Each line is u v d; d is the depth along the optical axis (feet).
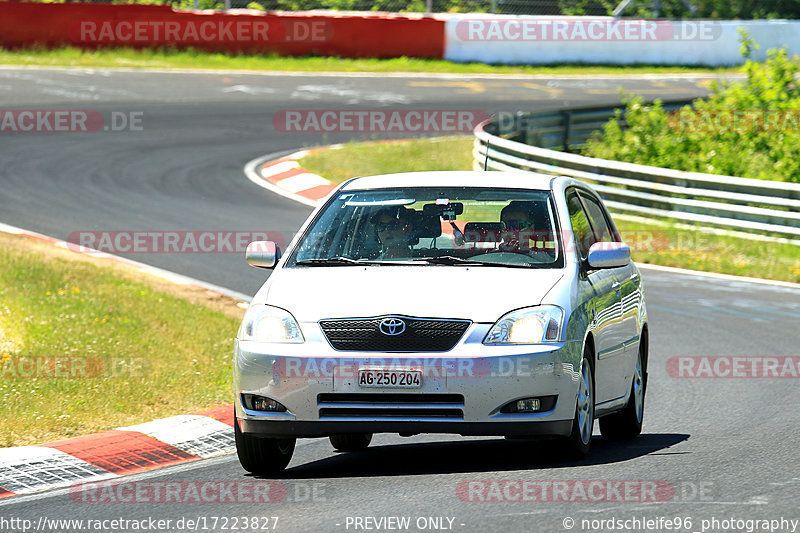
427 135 364.38
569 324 85.51
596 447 98.84
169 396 119.14
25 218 235.40
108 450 97.76
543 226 94.27
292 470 92.22
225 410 113.50
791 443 97.09
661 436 104.47
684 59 525.75
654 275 214.48
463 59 486.38
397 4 522.47
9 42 433.07
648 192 269.64
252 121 362.53
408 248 93.50
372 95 411.54
